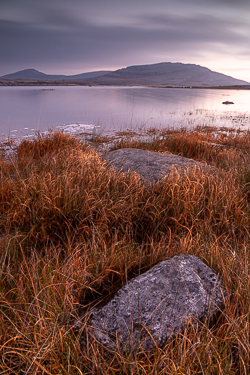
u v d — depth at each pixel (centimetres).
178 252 253
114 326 174
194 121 1711
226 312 179
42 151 663
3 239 275
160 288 196
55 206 311
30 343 161
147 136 1144
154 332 167
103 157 520
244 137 953
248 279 202
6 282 218
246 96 5734
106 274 220
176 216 324
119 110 2317
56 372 147
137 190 363
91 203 330
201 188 370
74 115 1928
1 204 345
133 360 151
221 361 143
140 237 323
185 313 177
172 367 139
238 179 423
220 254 247
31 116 1823
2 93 5059
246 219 329
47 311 174
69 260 229
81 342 167
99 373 148
